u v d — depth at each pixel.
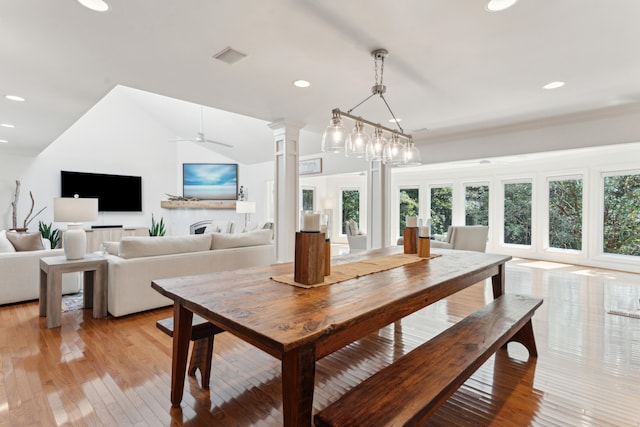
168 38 2.22
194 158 8.64
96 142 7.34
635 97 3.36
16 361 2.30
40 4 1.83
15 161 6.42
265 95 3.35
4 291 3.50
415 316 3.26
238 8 1.88
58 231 6.68
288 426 1.19
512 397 1.90
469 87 3.10
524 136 4.47
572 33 2.14
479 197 8.41
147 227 7.98
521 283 4.77
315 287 1.68
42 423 1.66
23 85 3.04
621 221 5.96
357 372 2.19
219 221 8.18
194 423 1.67
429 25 2.05
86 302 3.46
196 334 1.87
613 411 1.77
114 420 1.69
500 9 1.88
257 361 2.34
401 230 9.73
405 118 4.13
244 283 1.76
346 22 2.02
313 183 10.09
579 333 2.85
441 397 1.27
